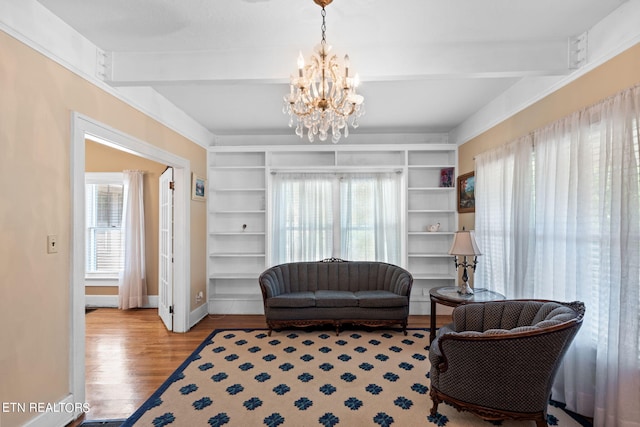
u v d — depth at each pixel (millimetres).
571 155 2256
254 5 1975
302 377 2717
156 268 5023
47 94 2021
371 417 2168
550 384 1915
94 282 5000
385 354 3182
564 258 2365
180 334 3812
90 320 4352
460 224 4465
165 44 2408
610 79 2057
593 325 2115
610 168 1963
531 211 2750
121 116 2748
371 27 2205
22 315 1858
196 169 4285
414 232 4613
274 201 4699
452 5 1970
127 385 2641
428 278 4496
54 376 2057
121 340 3623
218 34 2289
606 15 2057
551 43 2354
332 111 2299
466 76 2455
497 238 3357
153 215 5027
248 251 4883
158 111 3324
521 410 1897
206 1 1935
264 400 2375
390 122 4355
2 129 1754
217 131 4723
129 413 2270
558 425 2074
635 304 1815
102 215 5082
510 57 2383
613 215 1919
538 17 2088
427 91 3314
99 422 2168
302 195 4707
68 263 2176
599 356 1996
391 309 3746
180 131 3807
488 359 1892
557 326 1791
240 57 2488
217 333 3814
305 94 2162
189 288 4027
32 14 1901
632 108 1846
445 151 4805
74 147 2197
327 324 3850
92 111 2402
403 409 2258
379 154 4855
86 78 2334
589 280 2141
